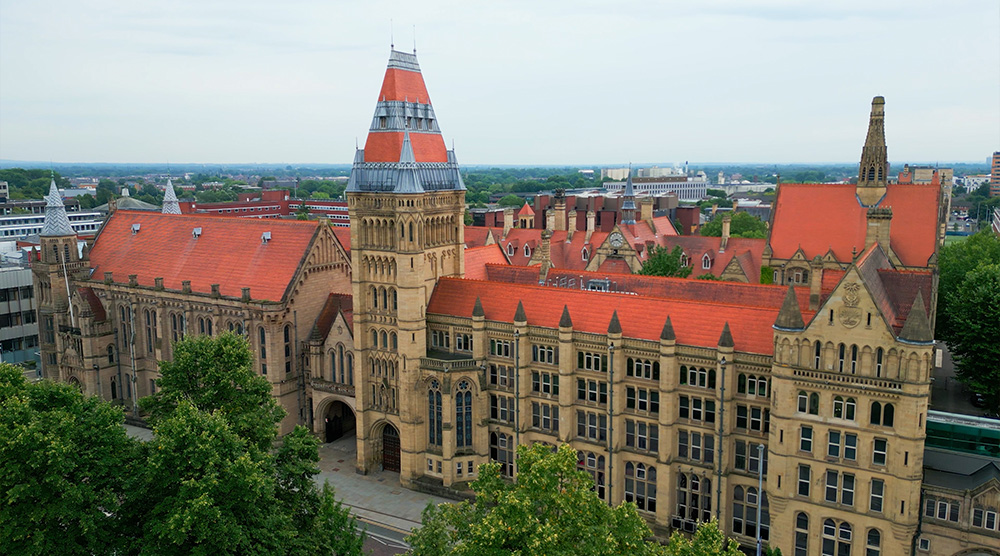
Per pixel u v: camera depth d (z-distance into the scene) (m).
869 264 68.12
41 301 119.62
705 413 71.88
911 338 58.12
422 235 84.44
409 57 86.44
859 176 110.00
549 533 43.34
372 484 89.12
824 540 65.00
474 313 83.31
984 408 93.56
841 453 62.81
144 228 122.00
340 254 108.12
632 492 77.62
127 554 51.69
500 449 85.75
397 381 88.19
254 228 110.94
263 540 50.75
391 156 84.31
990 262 109.38
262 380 66.50
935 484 61.19
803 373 63.56
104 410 55.50
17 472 47.78
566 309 77.44
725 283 87.38
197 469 51.03
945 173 175.88
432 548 51.91
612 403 75.69
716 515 71.81
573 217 158.38
